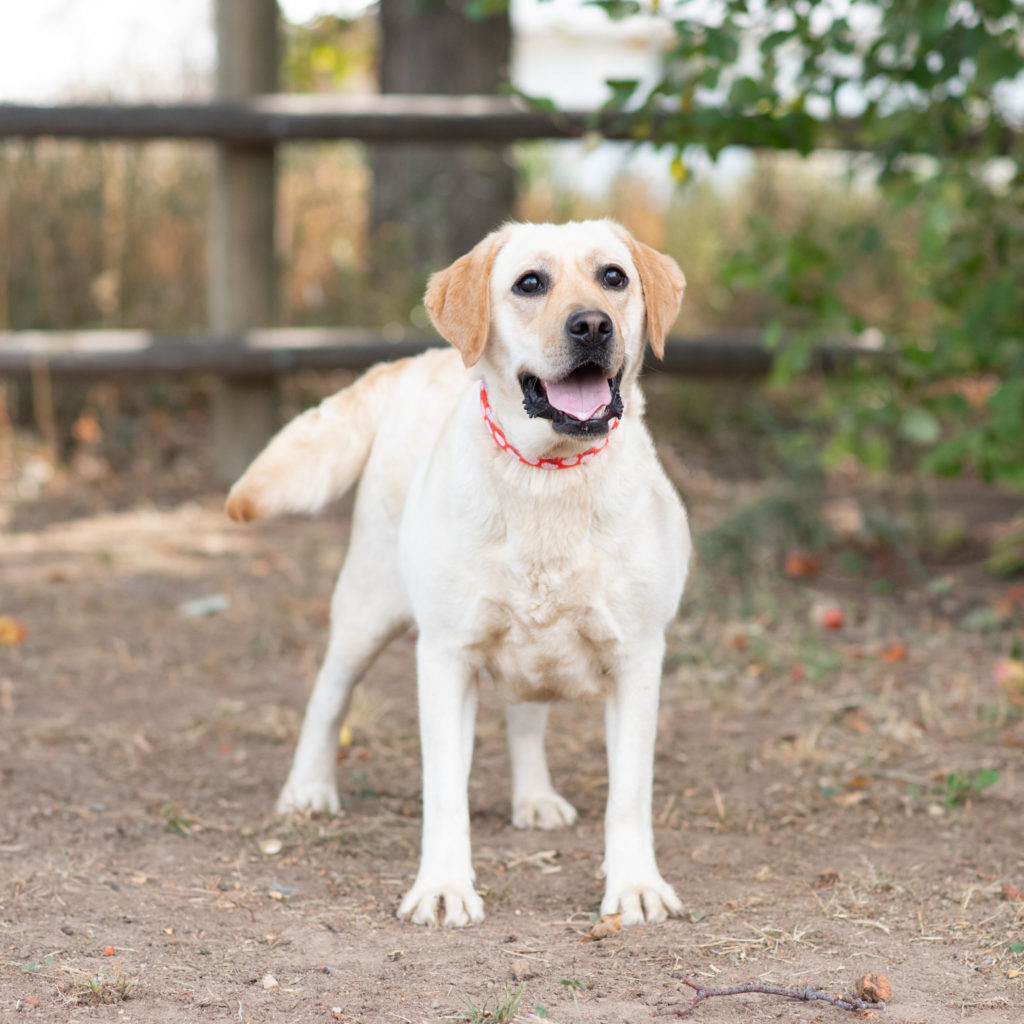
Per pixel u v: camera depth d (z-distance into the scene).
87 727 4.12
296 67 10.63
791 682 4.53
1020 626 5.07
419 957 2.63
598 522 2.79
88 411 7.97
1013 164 5.72
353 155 9.74
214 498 7.28
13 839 3.29
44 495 7.22
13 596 5.50
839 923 2.79
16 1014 2.37
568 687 2.95
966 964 2.57
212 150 7.34
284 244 8.91
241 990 2.48
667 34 5.49
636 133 5.16
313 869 3.16
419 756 3.97
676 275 3.04
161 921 2.82
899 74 5.04
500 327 2.81
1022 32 4.91
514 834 3.40
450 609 2.84
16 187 7.96
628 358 2.89
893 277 8.95
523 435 2.73
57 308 8.00
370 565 3.35
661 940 2.70
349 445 3.40
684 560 2.99
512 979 2.52
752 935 2.72
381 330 8.41
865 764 3.78
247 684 4.59
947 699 4.29
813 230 8.99
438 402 3.26
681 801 3.59
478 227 9.53
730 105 4.81
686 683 4.55
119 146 8.27
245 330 7.36
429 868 2.88
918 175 5.32
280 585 5.77
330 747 3.53
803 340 5.56
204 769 3.85
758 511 6.21
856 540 6.37
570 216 9.84
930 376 5.72
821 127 5.32
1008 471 5.23
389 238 9.12
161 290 8.37
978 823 3.38
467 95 9.59
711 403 8.75
